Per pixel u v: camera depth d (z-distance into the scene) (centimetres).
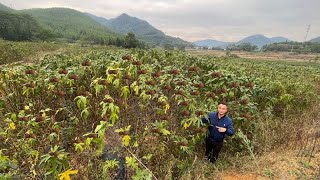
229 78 657
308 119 745
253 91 698
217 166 521
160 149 463
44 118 450
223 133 527
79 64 661
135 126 492
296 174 482
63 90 553
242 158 548
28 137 416
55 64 679
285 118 727
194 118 495
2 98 529
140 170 386
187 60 908
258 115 639
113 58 720
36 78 546
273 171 496
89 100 508
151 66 629
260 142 589
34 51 2889
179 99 518
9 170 364
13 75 556
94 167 414
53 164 339
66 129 480
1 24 8000
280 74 1348
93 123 484
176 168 468
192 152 513
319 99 973
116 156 431
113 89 536
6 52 1981
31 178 363
